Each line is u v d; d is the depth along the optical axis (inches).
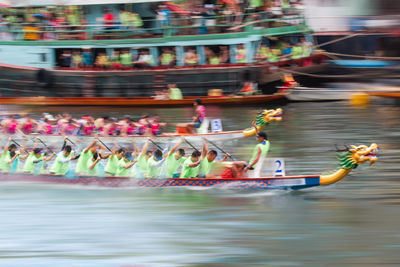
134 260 1736.0
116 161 2329.0
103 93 4185.5
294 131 3432.6
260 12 4074.8
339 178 2164.1
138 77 4128.9
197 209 2086.6
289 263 1691.7
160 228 1941.4
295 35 4220.0
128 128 2992.1
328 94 4306.1
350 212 2037.4
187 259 1733.5
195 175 2268.7
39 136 2849.4
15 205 2175.2
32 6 4131.4
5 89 4264.3
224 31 4042.8
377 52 4928.6
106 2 4013.3
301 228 1916.8
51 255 1775.3
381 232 1870.1
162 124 3120.1
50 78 4192.9
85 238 1886.1
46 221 2018.9
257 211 2064.5
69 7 4087.1
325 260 1702.8
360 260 1691.7
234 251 1774.1
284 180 2188.7
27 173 2429.9
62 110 4195.4
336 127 3489.2
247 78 4069.9
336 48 4997.5
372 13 4992.6
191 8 4040.4
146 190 2281.0
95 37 4114.2
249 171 2265.0
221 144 3088.1
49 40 4148.6
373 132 3329.2
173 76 4099.4
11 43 4188.0
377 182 2378.2
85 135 2940.5
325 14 5078.7
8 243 1860.2
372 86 4594.0
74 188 2351.1
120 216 2048.5
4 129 3048.7
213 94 4104.3
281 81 4160.9
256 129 2824.8
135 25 4077.3
